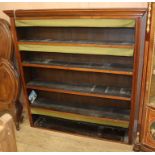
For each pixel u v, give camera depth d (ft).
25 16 6.78
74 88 7.48
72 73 7.79
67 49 6.73
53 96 8.50
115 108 7.70
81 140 7.68
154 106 6.11
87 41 6.84
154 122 6.31
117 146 7.31
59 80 8.11
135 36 5.87
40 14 6.51
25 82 7.90
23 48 7.26
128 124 7.06
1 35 7.78
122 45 6.12
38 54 7.93
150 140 6.61
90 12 5.93
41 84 7.90
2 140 3.33
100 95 6.96
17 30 7.20
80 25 6.29
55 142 7.65
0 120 3.46
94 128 8.08
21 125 8.68
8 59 7.89
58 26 6.66
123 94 6.86
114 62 7.18
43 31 7.55
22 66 7.61
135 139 7.22
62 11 6.17
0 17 8.50
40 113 8.20
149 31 5.47
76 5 7.28
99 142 7.55
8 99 8.18
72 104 8.15
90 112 7.57
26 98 8.11
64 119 8.66
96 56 7.26
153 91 6.44
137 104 7.47
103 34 6.92
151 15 5.30
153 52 5.65
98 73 7.47
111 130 7.92
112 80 7.43
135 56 6.08
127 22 5.81
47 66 7.25
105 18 5.95
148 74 5.92
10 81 7.89
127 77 7.17
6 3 8.14
